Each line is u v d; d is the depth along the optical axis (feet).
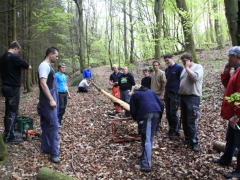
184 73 14.64
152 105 13.17
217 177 11.43
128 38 88.07
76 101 32.73
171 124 16.93
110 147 15.71
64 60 90.22
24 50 44.47
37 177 9.86
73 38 87.40
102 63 108.88
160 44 38.58
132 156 14.32
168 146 15.42
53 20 36.83
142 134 13.03
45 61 13.57
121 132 18.57
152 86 18.47
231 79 10.88
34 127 20.04
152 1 54.90
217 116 19.81
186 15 34.40
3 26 31.91
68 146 15.76
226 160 12.25
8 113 14.92
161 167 12.87
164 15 51.60
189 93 14.34
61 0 50.44
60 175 9.77
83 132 18.98
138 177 11.98
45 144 14.11
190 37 36.11
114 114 24.30
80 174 11.95
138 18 57.41
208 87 28.43
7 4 29.53
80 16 58.59
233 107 10.70
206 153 13.99
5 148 12.81
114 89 26.94
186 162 13.15
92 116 24.20
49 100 13.03
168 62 16.49
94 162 13.51
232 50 11.01
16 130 16.72
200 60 50.60
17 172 11.51
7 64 14.57
